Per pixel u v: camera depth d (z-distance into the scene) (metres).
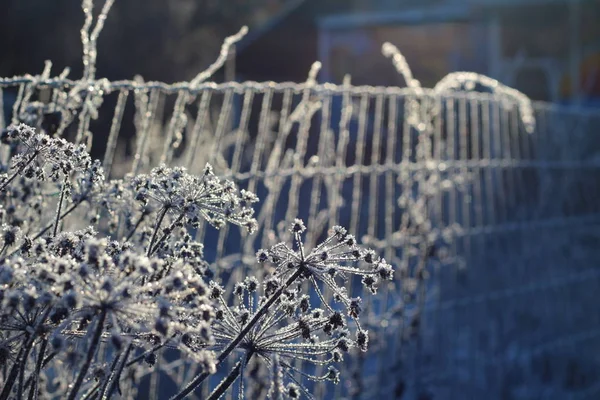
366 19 17.94
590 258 6.50
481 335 5.02
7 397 1.48
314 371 3.97
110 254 1.64
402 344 3.98
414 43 17.75
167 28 15.81
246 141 4.65
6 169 1.94
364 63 18.03
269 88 3.14
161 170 1.75
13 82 2.33
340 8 18.27
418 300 4.26
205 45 18.58
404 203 4.02
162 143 3.64
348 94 3.56
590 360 6.30
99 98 2.54
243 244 3.09
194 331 1.38
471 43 17.55
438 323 4.36
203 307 1.38
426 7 17.69
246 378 3.03
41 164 1.70
